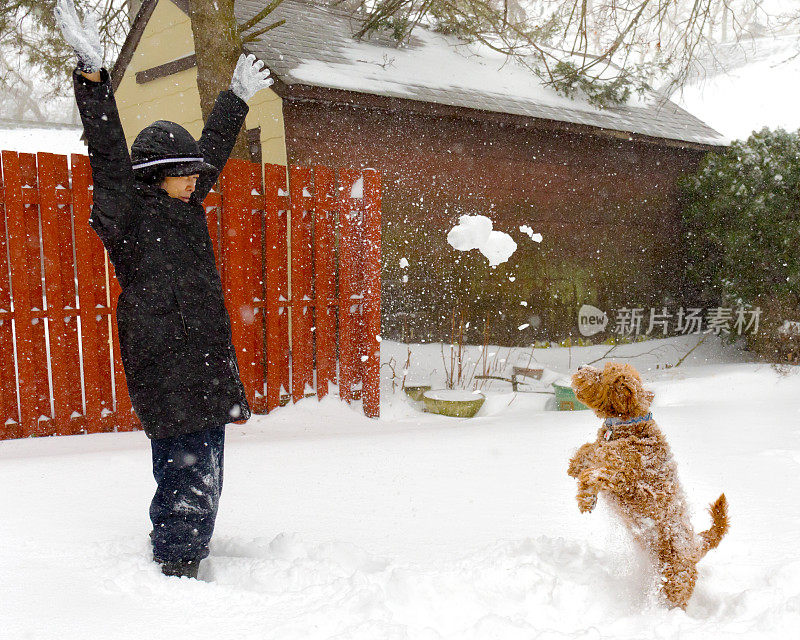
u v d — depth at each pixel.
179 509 2.60
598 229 13.80
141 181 2.73
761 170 12.70
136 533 2.99
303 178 6.61
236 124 3.23
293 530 3.18
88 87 2.36
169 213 2.73
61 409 5.59
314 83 9.37
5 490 3.66
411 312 11.35
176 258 2.71
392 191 10.96
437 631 2.15
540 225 12.95
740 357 12.80
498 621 2.12
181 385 2.65
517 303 12.75
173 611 2.23
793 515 3.28
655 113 15.41
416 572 2.58
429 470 4.33
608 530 3.12
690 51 12.30
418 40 13.79
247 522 3.29
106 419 5.74
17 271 5.39
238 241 6.18
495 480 4.07
